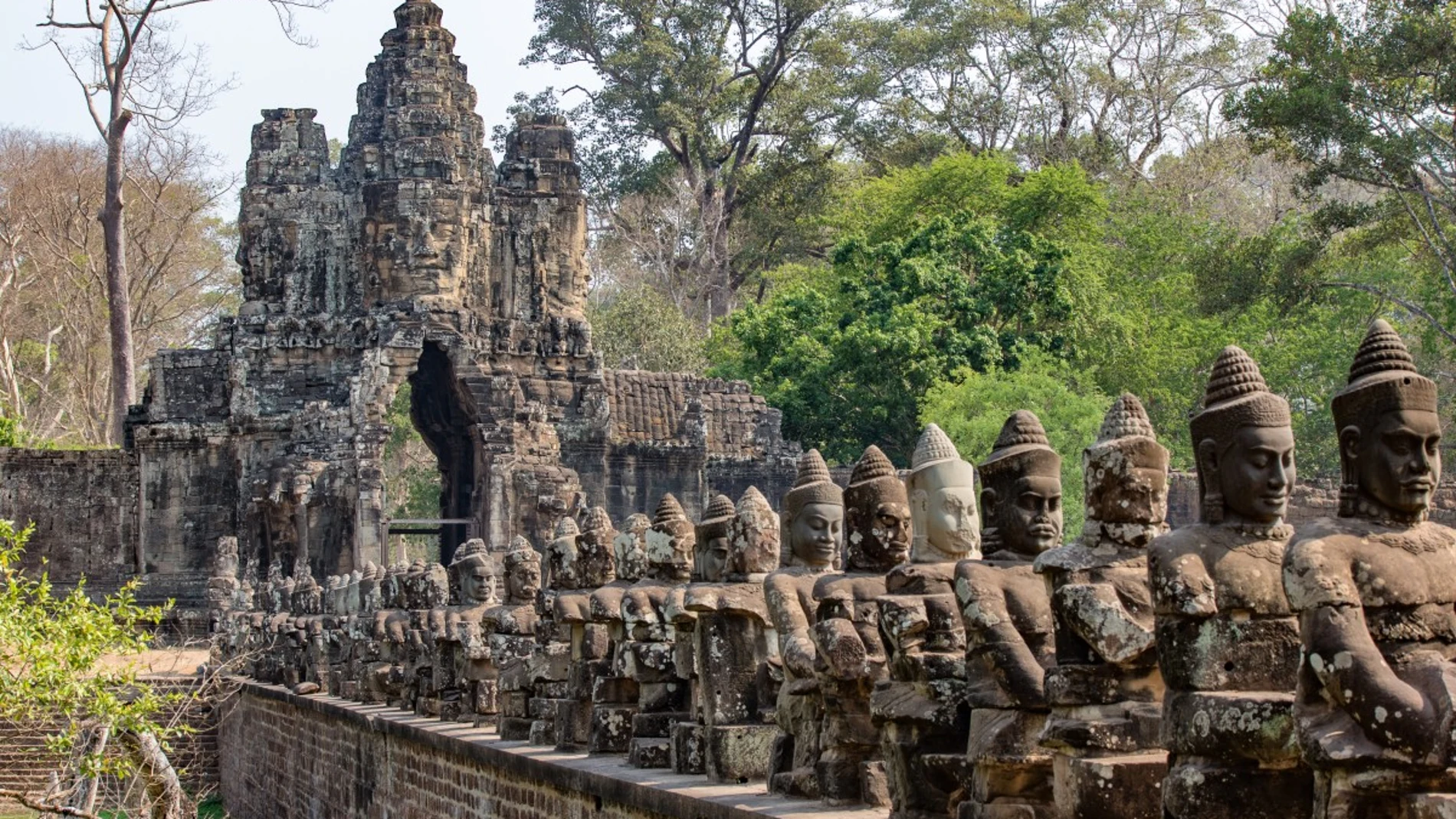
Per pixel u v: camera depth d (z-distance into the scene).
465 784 26.28
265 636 47.03
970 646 14.46
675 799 18.31
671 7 102.12
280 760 41.03
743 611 19.67
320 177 68.19
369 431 63.97
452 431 68.75
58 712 31.80
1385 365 10.77
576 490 66.00
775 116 101.56
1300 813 11.16
